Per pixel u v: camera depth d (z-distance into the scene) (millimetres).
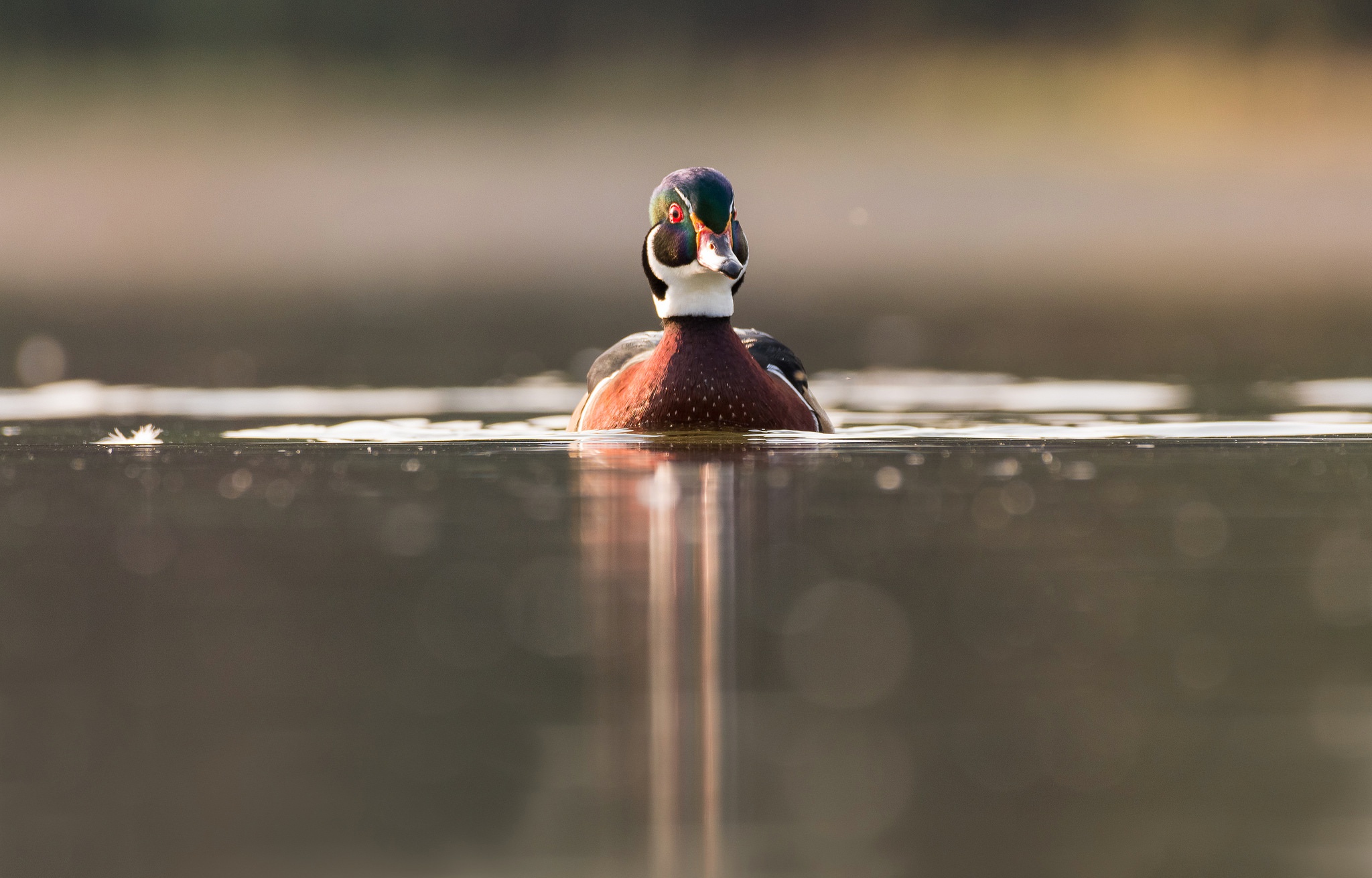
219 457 14258
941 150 60688
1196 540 10711
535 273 41531
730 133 61406
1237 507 11750
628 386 14281
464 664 8195
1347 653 8320
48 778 6785
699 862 6012
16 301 32656
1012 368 21641
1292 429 15750
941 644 8492
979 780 6746
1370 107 62156
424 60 64188
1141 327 26844
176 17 62688
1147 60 65125
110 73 60688
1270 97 62969
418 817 6391
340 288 36750
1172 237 50312
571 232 52812
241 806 6512
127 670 8141
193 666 8188
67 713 7535
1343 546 10516
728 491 12258
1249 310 29547
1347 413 16953
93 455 14430
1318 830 6273
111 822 6355
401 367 22062
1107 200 56875
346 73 62969
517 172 57656
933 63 65438
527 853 6090
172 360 22812
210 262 44156
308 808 6500
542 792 6629
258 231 51469
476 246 49500
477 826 6301
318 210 54531
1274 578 9727
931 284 36906
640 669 8102
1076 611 9062
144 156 56906
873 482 12625
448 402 18672
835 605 9117
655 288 14148
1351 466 13461
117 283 37688
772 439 14039
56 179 55000
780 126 62031
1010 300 32625
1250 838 6211
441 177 57750
